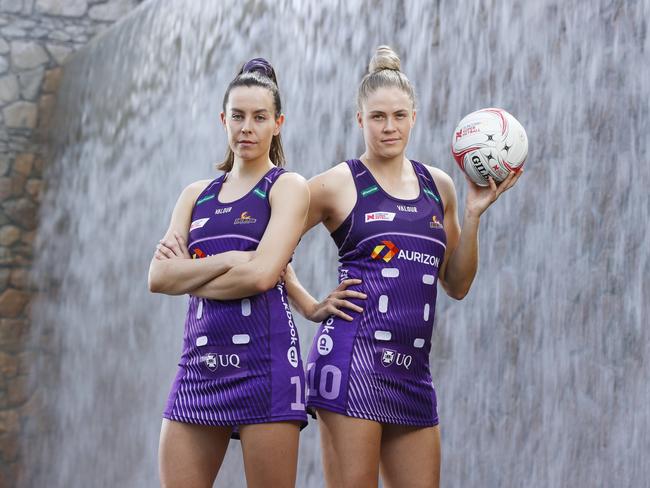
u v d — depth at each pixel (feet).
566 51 16.76
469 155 11.15
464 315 18.58
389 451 11.27
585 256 15.90
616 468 14.88
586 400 15.61
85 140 41.04
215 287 10.85
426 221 11.16
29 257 44.91
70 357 39.93
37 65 45.50
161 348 31.89
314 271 22.95
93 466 36.37
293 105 25.61
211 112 30.60
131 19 38.60
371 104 11.11
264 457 10.73
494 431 17.65
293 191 11.05
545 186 16.96
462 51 19.60
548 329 16.55
